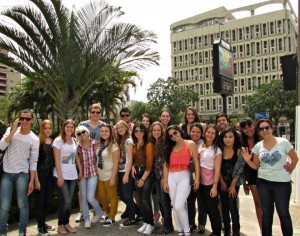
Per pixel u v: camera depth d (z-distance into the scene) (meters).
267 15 69.00
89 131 6.14
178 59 78.81
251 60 70.62
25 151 4.82
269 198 4.32
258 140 4.87
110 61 11.43
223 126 5.66
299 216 6.12
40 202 5.23
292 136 47.72
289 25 67.50
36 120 18.58
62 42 10.88
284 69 6.94
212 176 4.91
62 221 5.37
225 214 4.89
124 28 11.21
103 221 6.05
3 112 32.00
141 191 5.36
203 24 76.50
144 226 5.35
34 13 10.51
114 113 19.27
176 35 79.25
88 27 11.22
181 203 4.88
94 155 5.78
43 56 11.01
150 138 5.50
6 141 4.64
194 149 4.99
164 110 6.09
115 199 5.80
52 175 5.38
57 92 11.88
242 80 71.50
